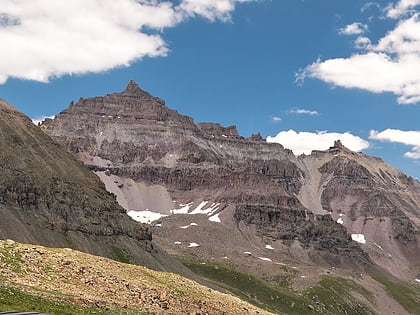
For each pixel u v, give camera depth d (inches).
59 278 3459.6
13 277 3166.8
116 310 3125.0
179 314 3609.7
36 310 2598.4
